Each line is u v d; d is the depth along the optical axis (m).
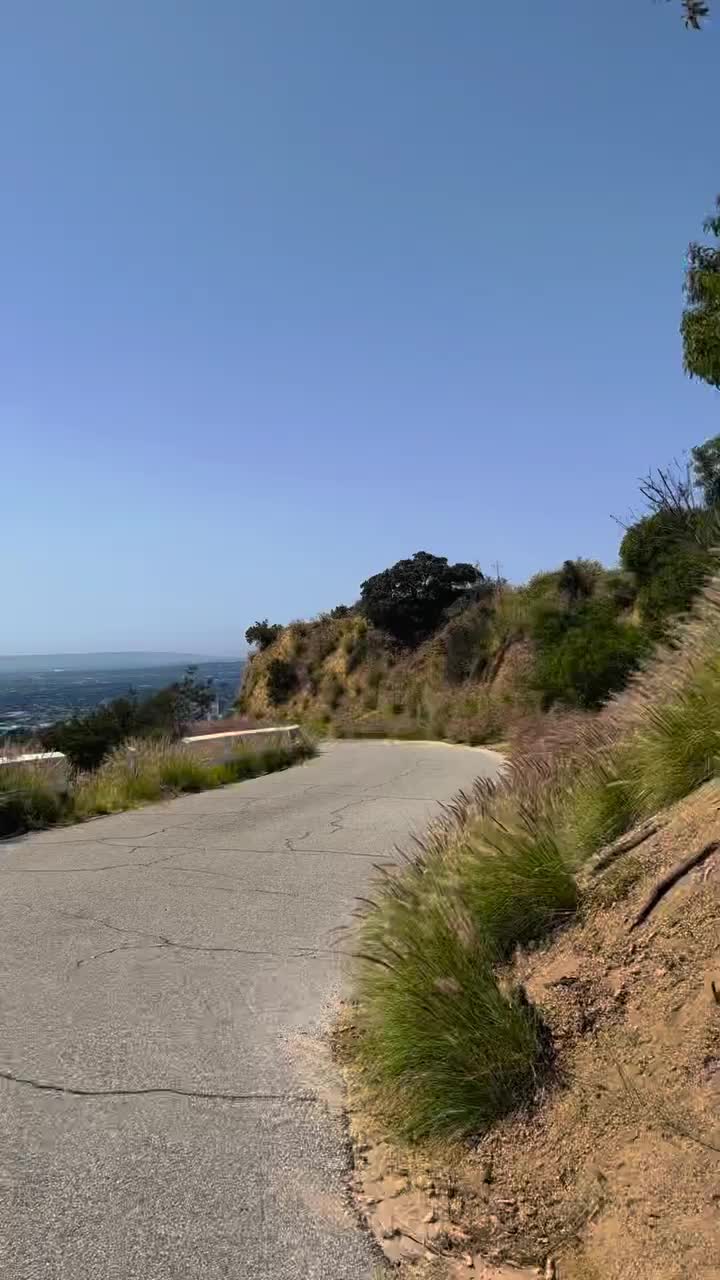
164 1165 3.59
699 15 4.04
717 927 3.69
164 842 10.51
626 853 4.97
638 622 18.20
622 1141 3.08
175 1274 2.96
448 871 5.34
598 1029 3.66
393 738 35.00
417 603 42.44
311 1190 3.42
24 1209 3.31
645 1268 2.61
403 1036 3.89
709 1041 3.18
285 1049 4.67
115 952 6.30
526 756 10.18
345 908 7.36
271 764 19.92
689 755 5.50
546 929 4.73
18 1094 4.19
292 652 48.28
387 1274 2.93
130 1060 4.55
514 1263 2.89
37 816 12.12
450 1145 3.59
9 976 5.80
